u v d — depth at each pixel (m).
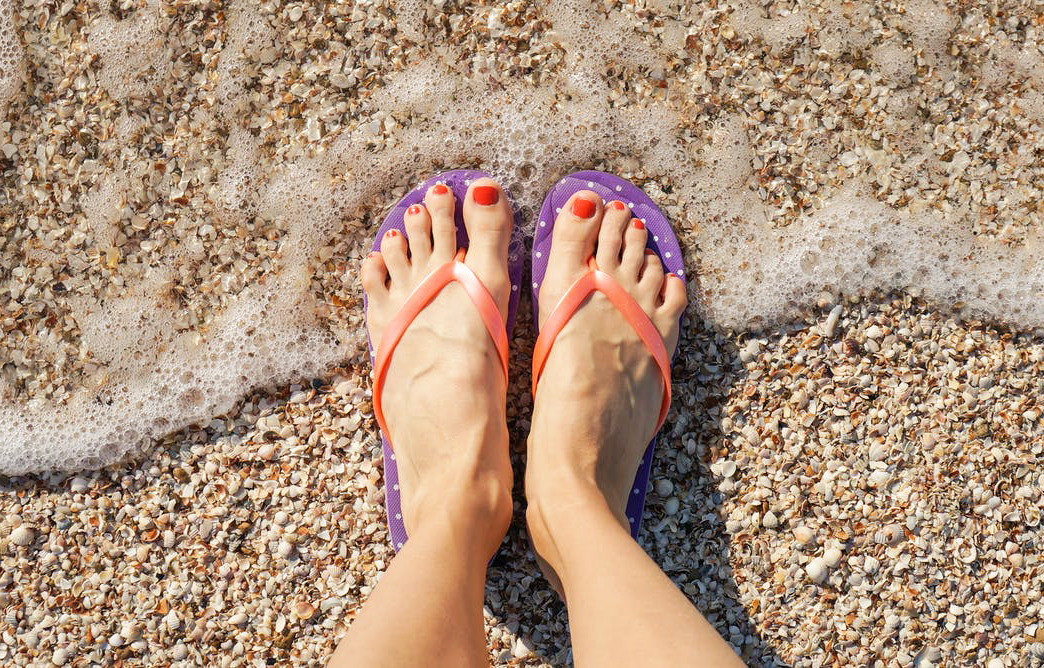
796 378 1.77
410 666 1.17
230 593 1.74
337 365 1.79
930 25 1.80
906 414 1.75
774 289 1.78
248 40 1.79
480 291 1.68
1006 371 1.76
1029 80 1.79
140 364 1.78
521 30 1.79
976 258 1.77
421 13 1.78
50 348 1.78
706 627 1.23
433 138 1.79
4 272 1.77
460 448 1.55
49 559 1.74
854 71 1.79
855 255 1.77
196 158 1.79
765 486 1.75
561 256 1.72
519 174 1.81
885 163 1.78
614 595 1.27
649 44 1.79
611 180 1.79
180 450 1.77
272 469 1.77
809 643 1.71
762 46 1.79
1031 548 1.73
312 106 1.79
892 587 1.72
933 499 1.73
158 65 1.79
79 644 1.73
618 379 1.65
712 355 1.78
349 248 1.80
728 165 1.79
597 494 1.50
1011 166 1.78
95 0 1.79
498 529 1.50
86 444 1.76
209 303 1.78
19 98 1.78
